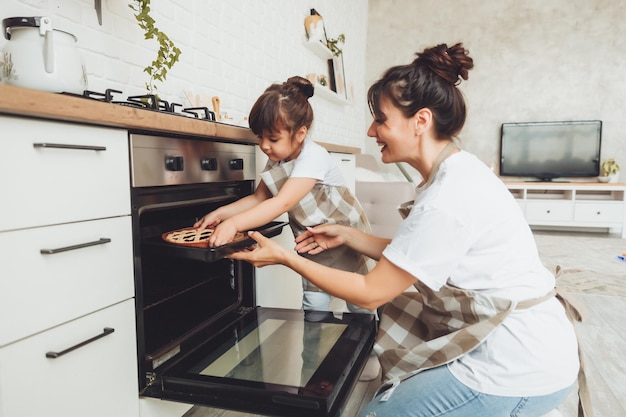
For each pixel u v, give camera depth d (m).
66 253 0.82
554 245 4.49
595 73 5.22
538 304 0.90
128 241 0.98
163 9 1.80
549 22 5.27
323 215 1.56
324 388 0.88
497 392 0.86
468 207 0.87
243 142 1.48
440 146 0.97
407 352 1.01
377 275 0.93
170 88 1.85
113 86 1.55
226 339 1.16
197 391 0.95
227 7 2.27
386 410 0.93
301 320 1.29
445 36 5.53
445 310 0.99
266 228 1.33
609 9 5.11
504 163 5.57
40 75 1.02
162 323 1.32
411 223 0.88
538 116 5.43
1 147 0.69
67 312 0.83
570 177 5.51
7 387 0.73
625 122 5.21
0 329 0.71
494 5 5.38
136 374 1.02
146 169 1.01
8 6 1.17
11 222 0.71
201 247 0.99
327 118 4.07
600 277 3.14
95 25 1.47
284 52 3.01
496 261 0.90
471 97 5.58
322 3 3.85
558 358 0.88
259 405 0.90
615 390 1.58
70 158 0.81
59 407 0.82
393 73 0.94
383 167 5.37
